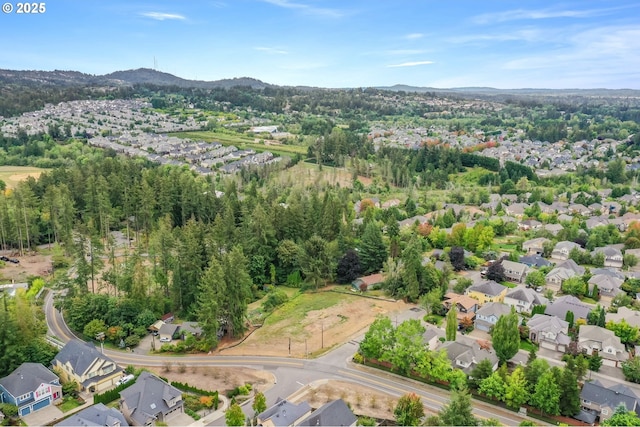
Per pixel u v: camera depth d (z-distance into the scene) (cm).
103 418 6688
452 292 12262
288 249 13212
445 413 6731
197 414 7469
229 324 10100
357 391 8138
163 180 16200
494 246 16338
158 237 12250
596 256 14500
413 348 8544
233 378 8538
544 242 15550
